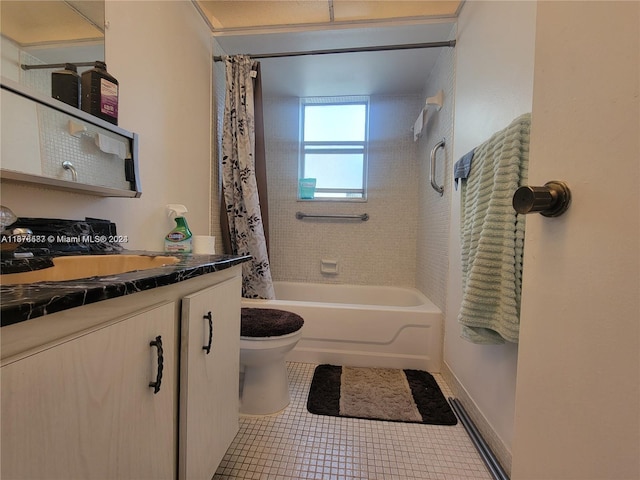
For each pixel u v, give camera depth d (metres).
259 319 1.46
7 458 0.37
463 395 1.47
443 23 1.76
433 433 1.28
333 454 1.15
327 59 2.13
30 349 0.40
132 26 1.18
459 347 1.56
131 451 0.56
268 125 2.78
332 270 2.74
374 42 1.98
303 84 2.50
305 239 2.79
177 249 1.37
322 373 1.78
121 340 0.54
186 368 0.72
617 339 0.38
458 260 1.61
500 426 1.12
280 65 2.21
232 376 0.99
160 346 0.63
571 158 0.47
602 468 0.40
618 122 0.39
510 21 1.10
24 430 0.38
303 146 2.81
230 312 0.97
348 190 2.78
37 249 0.80
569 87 0.47
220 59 1.94
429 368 1.87
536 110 0.56
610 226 0.40
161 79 1.38
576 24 0.46
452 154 1.77
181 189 1.56
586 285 0.43
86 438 0.47
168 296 0.69
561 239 0.48
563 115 0.49
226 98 1.97
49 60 0.87
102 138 0.96
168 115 1.44
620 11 0.38
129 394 0.56
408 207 2.66
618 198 0.38
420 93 2.60
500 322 0.96
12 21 0.79
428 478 1.05
